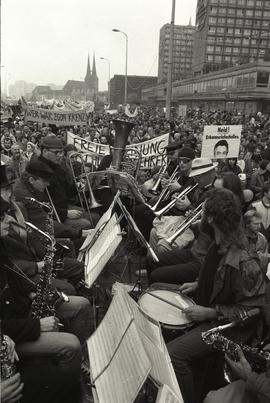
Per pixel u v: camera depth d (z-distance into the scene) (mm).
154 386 2248
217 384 3146
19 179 4668
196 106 77312
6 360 2486
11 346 2619
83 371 3170
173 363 2875
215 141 7438
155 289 3639
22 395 2596
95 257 3930
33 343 2924
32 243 4062
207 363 3098
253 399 2490
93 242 4328
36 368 2844
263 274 2727
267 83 50344
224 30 108062
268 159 8133
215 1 106000
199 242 4090
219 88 65312
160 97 90938
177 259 4316
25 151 11719
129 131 6555
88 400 2992
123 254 5859
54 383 2736
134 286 4496
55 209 5441
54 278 4059
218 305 2857
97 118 35219
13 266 3154
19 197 4391
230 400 2523
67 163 7738
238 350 2574
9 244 3533
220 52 109250
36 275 3605
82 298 3646
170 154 7035
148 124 29625
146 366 1914
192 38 126688
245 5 106625
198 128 24750
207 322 3088
